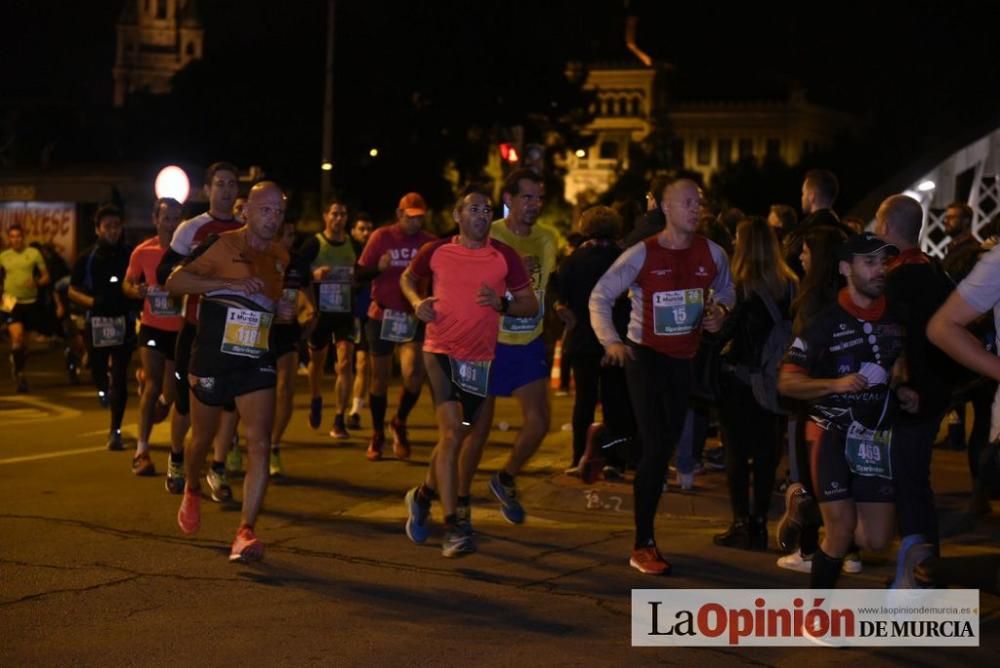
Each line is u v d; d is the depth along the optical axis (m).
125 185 33.81
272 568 7.31
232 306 7.25
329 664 5.62
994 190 18.70
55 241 34.56
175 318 10.28
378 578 7.13
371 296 11.59
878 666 5.74
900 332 5.91
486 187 7.64
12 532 8.18
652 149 75.12
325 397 16.27
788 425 8.32
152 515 8.77
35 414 14.48
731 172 74.69
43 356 23.97
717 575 7.28
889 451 5.93
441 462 7.59
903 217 6.57
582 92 50.25
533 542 8.11
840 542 6.09
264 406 7.34
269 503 9.35
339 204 12.59
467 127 47.56
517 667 5.62
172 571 7.21
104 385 12.10
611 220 9.81
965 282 5.01
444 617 6.38
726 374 7.73
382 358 11.37
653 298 7.14
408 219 11.09
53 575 7.09
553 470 11.12
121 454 11.50
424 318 7.45
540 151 14.85
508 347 8.22
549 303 11.66
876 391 5.91
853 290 5.93
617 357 6.95
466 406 7.60
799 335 6.00
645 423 7.23
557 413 15.13
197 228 8.41
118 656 5.69
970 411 15.00
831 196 9.14
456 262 7.57
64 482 10.03
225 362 7.27
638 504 7.32
